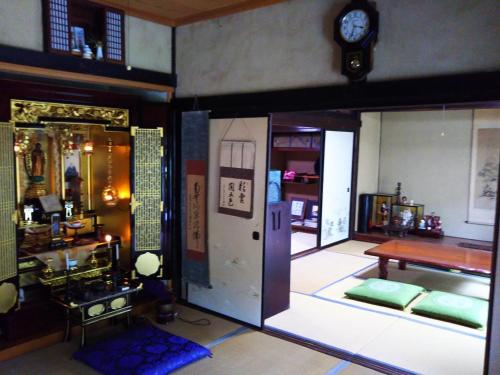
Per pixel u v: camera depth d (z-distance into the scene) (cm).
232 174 404
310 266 603
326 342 371
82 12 381
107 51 384
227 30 400
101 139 441
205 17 412
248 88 388
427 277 561
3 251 336
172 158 443
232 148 402
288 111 360
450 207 737
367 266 608
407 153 778
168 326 401
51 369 323
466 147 714
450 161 732
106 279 398
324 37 338
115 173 436
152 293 441
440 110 701
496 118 683
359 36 308
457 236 732
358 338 379
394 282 516
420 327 404
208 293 436
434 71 287
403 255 520
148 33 420
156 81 426
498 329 268
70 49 358
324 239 709
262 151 382
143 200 423
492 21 263
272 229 410
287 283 439
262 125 379
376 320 418
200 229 430
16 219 343
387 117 797
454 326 407
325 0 336
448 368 331
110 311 372
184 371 322
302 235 801
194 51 427
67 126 427
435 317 425
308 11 346
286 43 360
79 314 360
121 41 394
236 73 396
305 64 350
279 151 888
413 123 768
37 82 347
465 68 275
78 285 382
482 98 268
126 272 436
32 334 357
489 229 699
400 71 300
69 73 359
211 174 423
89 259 416
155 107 420
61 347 357
